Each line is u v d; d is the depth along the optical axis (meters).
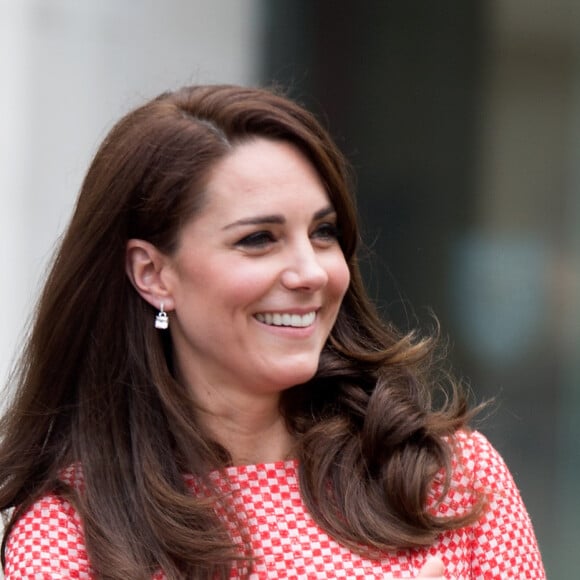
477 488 9.05
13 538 8.82
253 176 8.42
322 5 17.88
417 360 9.39
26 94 17.48
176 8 17.66
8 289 17.39
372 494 8.85
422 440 9.01
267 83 17.77
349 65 17.95
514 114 17.86
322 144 8.67
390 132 18.06
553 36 17.66
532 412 17.83
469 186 18.00
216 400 8.95
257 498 8.90
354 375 9.30
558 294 17.77
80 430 8.98
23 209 17.47
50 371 9.12
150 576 8.45
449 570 8.78
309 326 8.63
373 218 17.97
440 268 18.03
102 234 8.83
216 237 8.45
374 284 17.97
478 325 17.98
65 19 17.59
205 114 8.62
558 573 17.67
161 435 8.91
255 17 17.75
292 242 8.47
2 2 17.41
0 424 9.31
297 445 9.05
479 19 17.91
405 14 18.03
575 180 17.67
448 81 18.02
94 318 9.01
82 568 8.64
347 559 8.67
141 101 16.98
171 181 8.52
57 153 17.58
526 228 17.89
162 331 9.05
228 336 8.55
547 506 17.75
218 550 8.40
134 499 8.71
